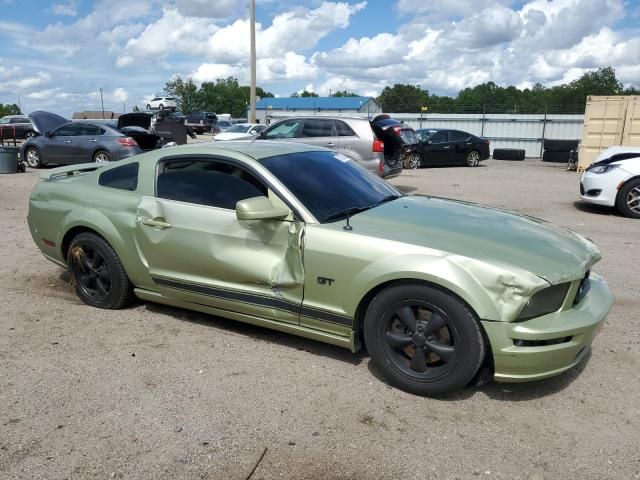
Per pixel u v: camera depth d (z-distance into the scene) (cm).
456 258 318
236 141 478
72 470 268
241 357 388
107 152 1515
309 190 389
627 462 275
